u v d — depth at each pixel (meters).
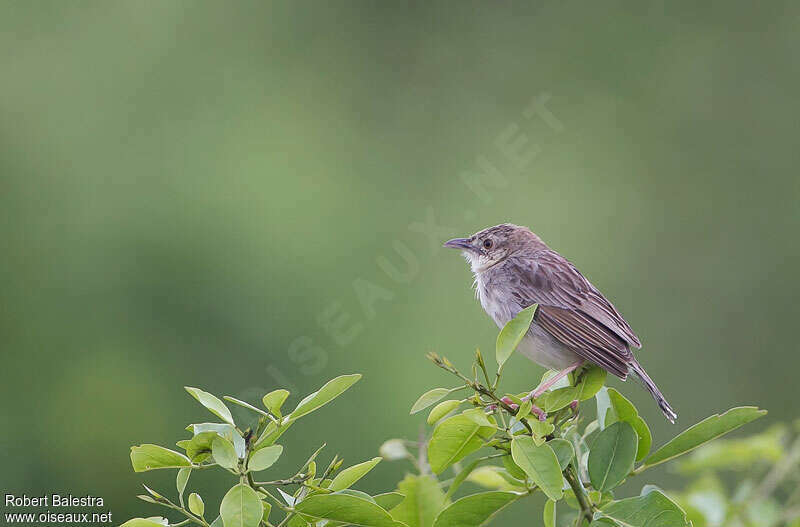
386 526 5.11
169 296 14.52
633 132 19.41
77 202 15.13
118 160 15.84
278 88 17.73
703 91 19.84
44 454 13.67
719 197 19.14
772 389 17.55
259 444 5.05
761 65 20.09
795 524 7.85
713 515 7.76
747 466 8.16
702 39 20.14
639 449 5.86
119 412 13.80
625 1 19.89
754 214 19.19
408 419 14.09
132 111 16.34
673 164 19.36
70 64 16.31
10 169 15.19
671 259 18.52
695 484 8.33
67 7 16.77
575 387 6.07
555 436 6.06
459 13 19.69
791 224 19.11
